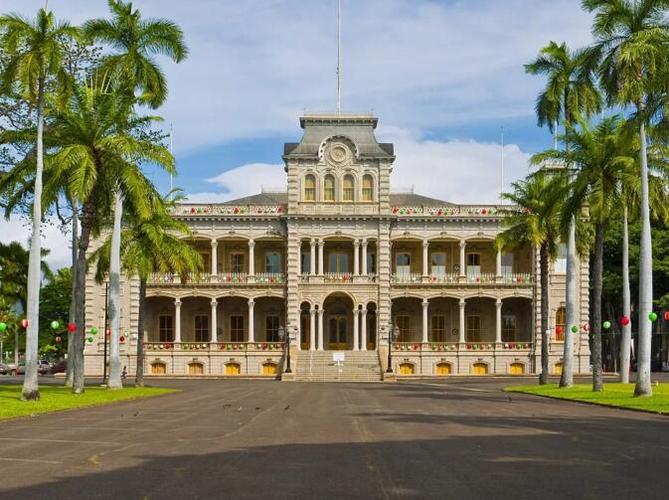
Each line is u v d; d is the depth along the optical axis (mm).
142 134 52094
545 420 28641
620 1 41438
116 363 51625
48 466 16594
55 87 45750
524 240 61312
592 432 23891
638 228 92562
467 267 92812
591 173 46250
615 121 47500
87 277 88188
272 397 45344
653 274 95438
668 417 30484
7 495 13320
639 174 45906
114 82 50562
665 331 104375
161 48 51500
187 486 14180
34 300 38188
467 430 24578
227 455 18359
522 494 13430
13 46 39000
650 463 17062
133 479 14945
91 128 43000
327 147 89125
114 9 51062
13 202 44125
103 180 44281
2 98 47750
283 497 13172
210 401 41125
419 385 66125
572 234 53469
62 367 95812
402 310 92875
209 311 92312
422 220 90312
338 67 90812
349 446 20188
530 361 89312
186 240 89875
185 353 88688
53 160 41094
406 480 14859
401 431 24250
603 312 104688
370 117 90062
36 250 38406
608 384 57094
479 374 88562
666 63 37812
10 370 108875
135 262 56500
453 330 92625
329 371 83812
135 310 89188
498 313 90188
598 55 42844
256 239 90125
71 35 40156
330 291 88500
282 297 89875
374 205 88812
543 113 56125
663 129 39562
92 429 24906
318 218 88500
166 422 27609
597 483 14516
